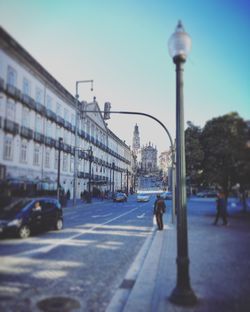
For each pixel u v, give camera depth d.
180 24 5.26
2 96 25.33
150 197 61.41
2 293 5.64
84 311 4.96
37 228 12.60
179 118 5.32
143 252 9.72
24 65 28.66
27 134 29.19
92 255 9.06
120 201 45.34
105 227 15.52
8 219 11.52
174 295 4.96
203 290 5.47
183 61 5.32
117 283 6.50
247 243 9.40
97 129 57.53
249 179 5.97
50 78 34.06
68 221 18.33
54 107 36.47
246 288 5.57
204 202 7.88
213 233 10.82
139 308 4.92
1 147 25.39
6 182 24.14
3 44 24.64
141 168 151.00
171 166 17.55
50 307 5.05
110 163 68.19
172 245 10.30
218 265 7.18
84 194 42.16
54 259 8.38
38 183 28.41
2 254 8.76
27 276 6.75
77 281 6.54
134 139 172.75
